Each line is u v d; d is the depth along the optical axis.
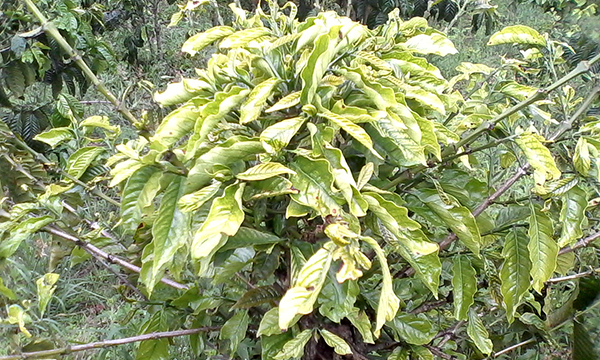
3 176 0.97
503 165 1.04
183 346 1.48
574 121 0.86
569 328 1.15
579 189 0.79
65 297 1.83
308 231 0.81
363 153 0.76
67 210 0.96
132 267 0.90
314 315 0.84
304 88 0.64
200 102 0.70
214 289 1.04
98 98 2.85
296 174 0.63
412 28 0.87
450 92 1.01
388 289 0.58
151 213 0.82
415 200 0.84
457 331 1.10
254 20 0.81
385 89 0.67
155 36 3.46
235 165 0.69
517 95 0.87
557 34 1.96
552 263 0.79
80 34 1.55
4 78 1.49
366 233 0.89
